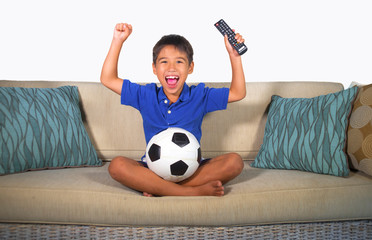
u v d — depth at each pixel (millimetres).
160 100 1972
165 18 2779
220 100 1982
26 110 1948
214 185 1582
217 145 2295
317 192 1647
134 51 2760
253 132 2305
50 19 2762
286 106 2143
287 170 1989
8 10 2742
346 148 1905
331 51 2801
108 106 2328
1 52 2740
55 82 2344
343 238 1689
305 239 1671
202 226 1608
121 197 1586
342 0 2783
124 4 2768
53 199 1581
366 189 1676
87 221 1591
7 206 1581
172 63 1878
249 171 1986
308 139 1934
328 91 2350
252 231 1640
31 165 1882
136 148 2303
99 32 2762
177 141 1622
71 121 2084
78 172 1891
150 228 1605
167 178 1631
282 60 2818
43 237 1613
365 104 1885
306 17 2803
